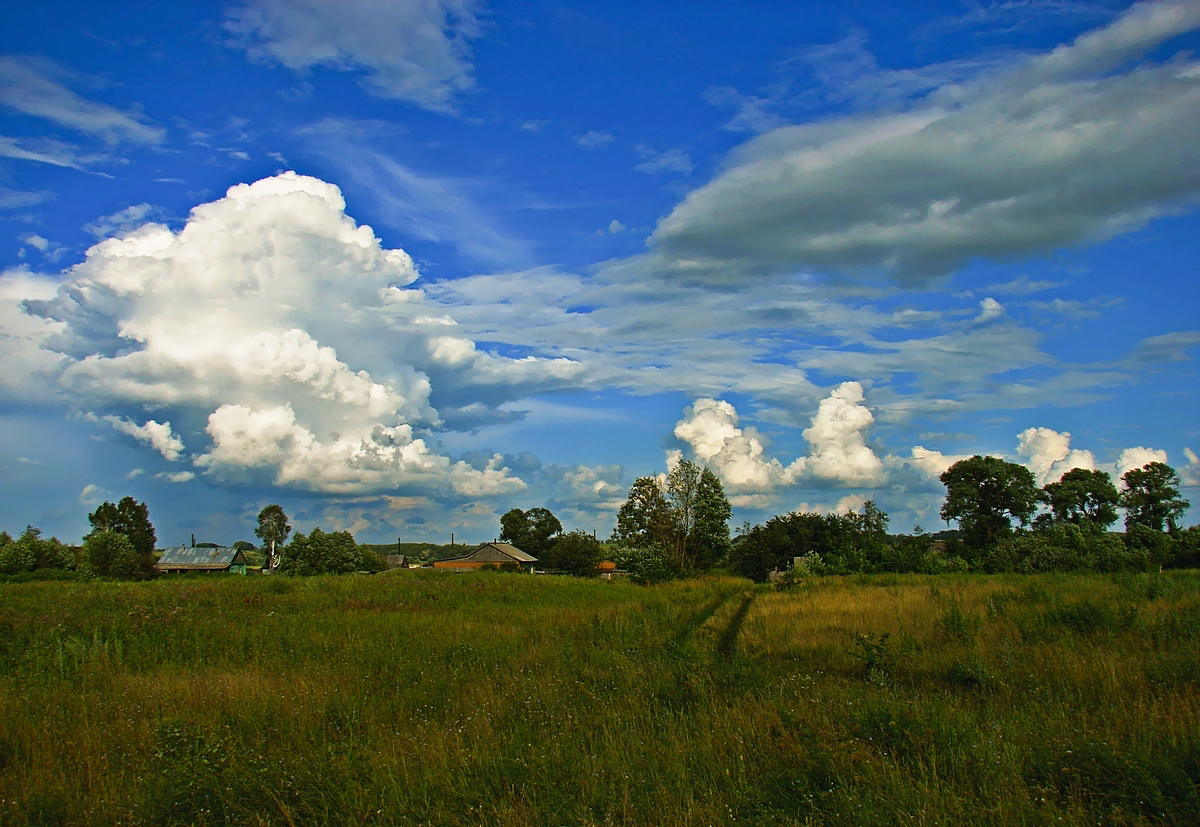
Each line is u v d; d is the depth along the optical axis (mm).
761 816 6004
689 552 66625
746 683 10250
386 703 10031
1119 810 5781
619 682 11180
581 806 6297
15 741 7906
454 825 6059
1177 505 66812
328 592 28109
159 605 20562
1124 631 13648
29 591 23656
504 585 33875
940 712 8172
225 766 6965
